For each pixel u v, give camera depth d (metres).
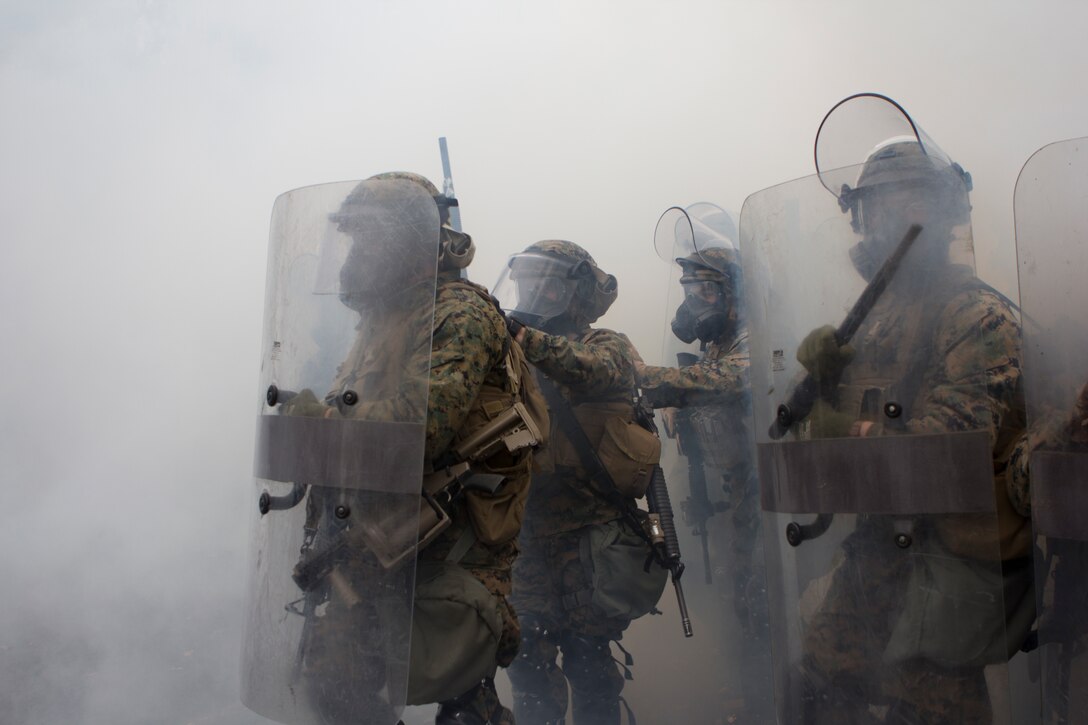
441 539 1.89
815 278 1.85
